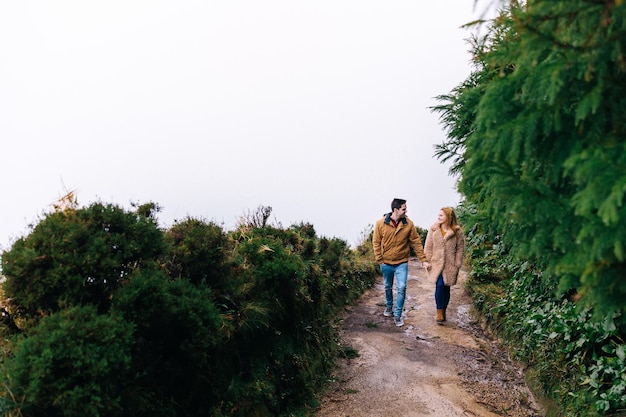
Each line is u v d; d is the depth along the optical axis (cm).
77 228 290
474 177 265
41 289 269
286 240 586
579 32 198
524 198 214
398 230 691
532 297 548
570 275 212
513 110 229
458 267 674
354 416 423
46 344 229
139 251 311
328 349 555
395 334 646
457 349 581
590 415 350
